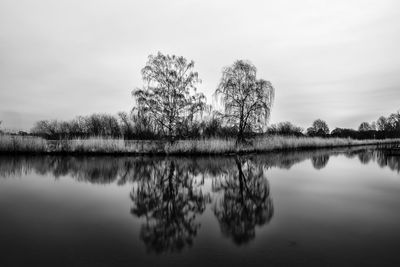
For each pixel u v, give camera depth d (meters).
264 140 35.66
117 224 8.27
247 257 6.00
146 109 29.81
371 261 5.75
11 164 21.55
